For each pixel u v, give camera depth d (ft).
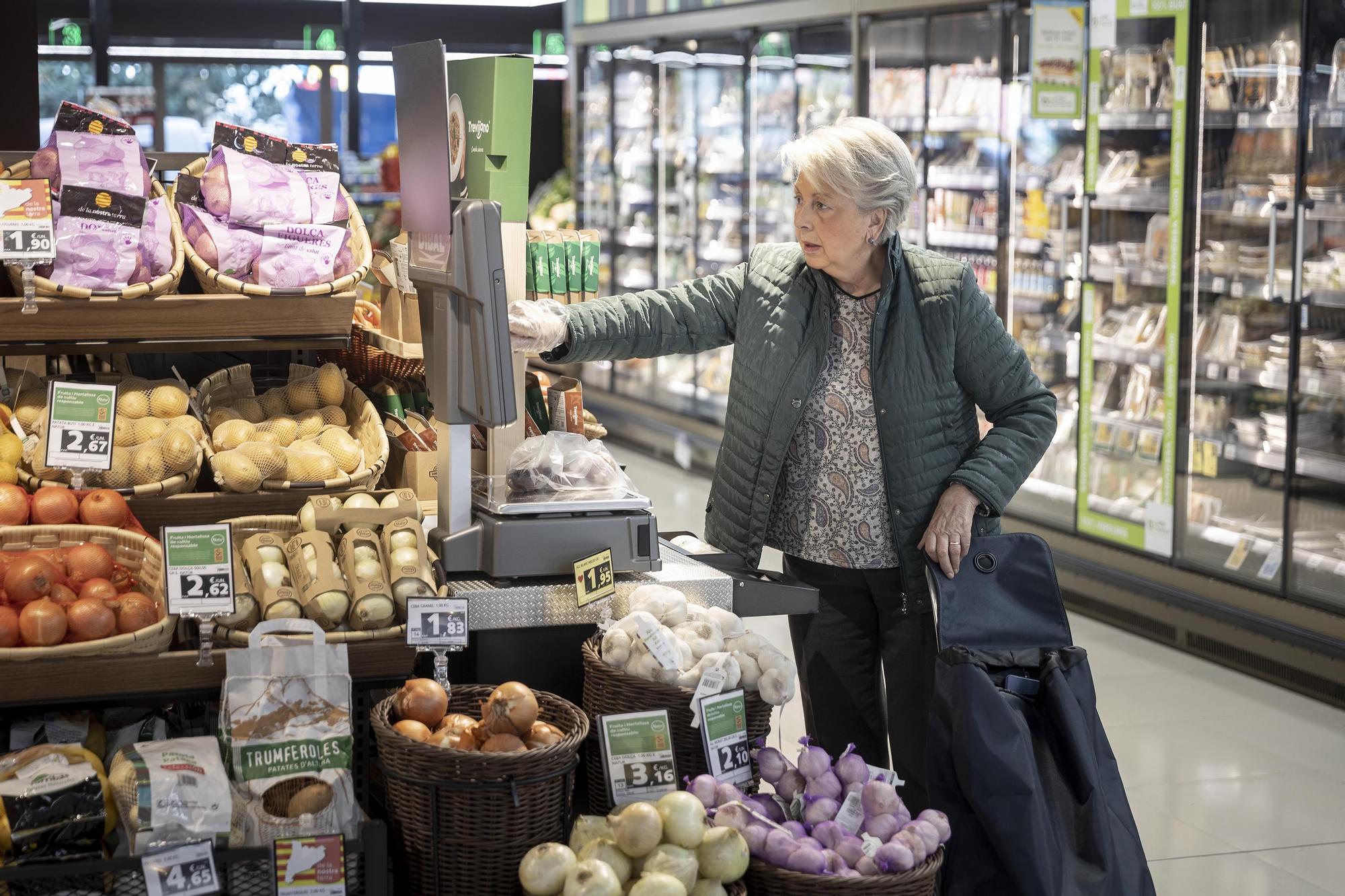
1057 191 19.51
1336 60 15.55
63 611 7.11
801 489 9.36
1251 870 11.57
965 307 9.00
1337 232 15.71
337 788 6.92
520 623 8.13
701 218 27.58
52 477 8.57
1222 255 17.12
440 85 7.59
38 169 8.39
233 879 6.68
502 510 8.25
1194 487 17.67
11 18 13.58
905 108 22.06
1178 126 17.46
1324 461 15.64
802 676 9.84
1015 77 19.83
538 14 32.53
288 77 29.94
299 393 10.09
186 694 7.30
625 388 31.12
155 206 8.70
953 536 8.64
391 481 10.69
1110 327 18.88
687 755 7.73
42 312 8.09
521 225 8.64
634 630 7.87
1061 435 20.02
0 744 7.64
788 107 24.93
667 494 26.02
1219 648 17.02
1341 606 15.56
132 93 29.04
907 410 8.99
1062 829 7.77
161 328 8.39
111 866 6.42
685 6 27.12
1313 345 15.93
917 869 7.12
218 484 8.98
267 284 8.64
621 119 30.12
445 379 8.04
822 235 8.70
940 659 8.07
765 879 7.06
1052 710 8.00
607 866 6.58
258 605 7.59
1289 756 14.10
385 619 7.57
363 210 29.76
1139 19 17.97
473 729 7.20
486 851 6.82
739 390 9.45
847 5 22.82
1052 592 8.61
